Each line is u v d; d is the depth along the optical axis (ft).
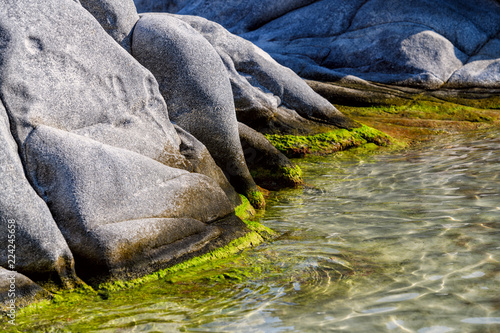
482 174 21.44
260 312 10.46
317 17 45.73
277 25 47.14
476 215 16.14
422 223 15.80
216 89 17.75
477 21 43.16
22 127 12.09
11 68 12.14
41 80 12.68
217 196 15.11
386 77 40.83
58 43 13.20
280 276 12.30
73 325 10.07
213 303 10.96
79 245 11.71
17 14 12.57
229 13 49.34
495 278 11.46
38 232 11.04
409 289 11.19
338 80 39.91
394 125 34.01
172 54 16.92
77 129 13.38
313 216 17.58
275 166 22.45
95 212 11.94
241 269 12.78
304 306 10.65
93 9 16.38
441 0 44.14
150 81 15.52
